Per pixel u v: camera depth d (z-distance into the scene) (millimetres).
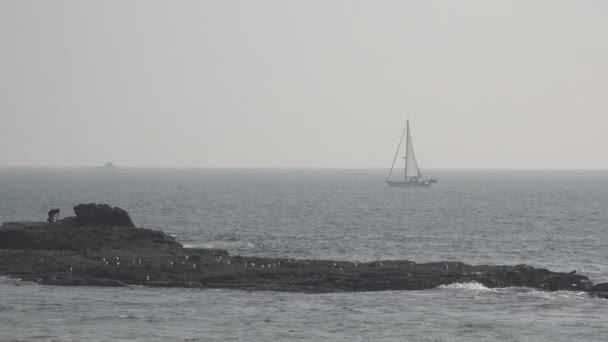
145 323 182250
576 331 180000
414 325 183875
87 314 189500
